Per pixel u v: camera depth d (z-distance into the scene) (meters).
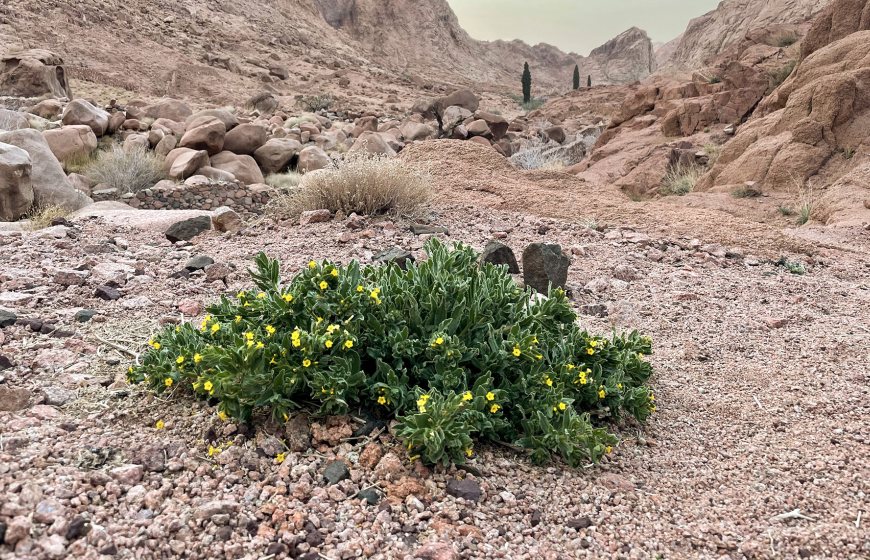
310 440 2.91
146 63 38.59
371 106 41.66
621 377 3.51
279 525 2.39
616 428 3.46
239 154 16.22
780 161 13.77
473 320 3.29
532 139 30.59
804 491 2.93
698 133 20.70
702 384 4.11
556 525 2.59
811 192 12.91
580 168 22.11
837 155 13.59
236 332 3.23
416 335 3.20
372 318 3.13
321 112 36.03
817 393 3.93
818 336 4.92
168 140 15.91
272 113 33.09
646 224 8.68
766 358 4.53
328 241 6.92
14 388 3.10
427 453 2.79
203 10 63.62
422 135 27.75
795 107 14.54
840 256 8.15
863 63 14.52
